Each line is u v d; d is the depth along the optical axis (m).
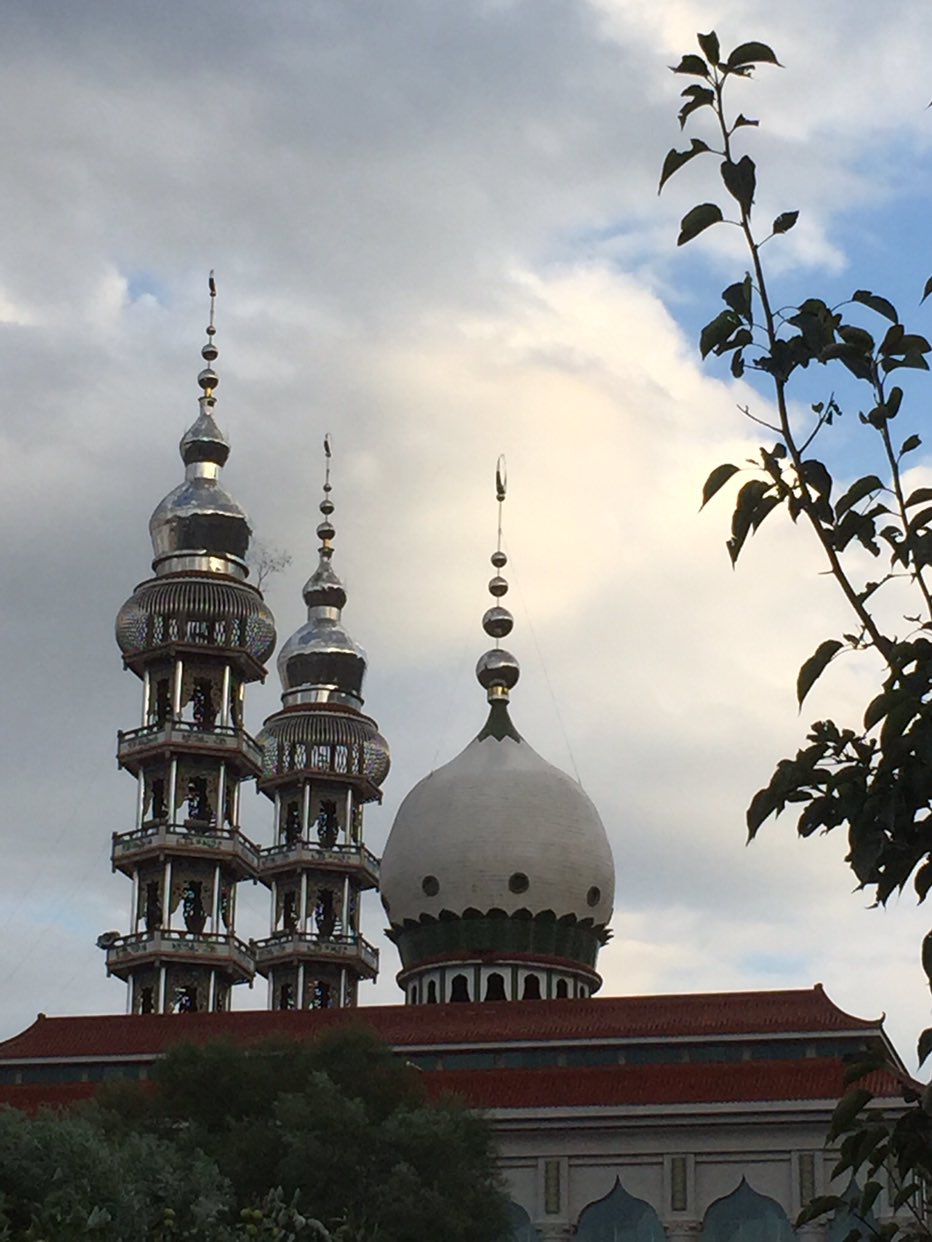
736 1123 87.06
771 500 20.81
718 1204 86.50
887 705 19.88
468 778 109.62
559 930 108.06
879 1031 89.94
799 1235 84.81
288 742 137.75
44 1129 53.97
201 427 130.62
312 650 140.12
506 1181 80.88
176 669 124.06
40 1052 96.19
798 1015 91.94
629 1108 87.69
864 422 20.42
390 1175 75.44
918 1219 22.67
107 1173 53.19
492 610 117.50
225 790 123.44
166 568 126.62
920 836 20.20
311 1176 73.75
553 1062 92.31
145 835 121.00
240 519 127.81
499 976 106.56
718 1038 90.56
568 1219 87.19
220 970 119.31
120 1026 98.44
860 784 20.38
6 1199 51.03
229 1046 82.94
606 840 110.81
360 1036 83.62
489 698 114.62
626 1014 93.75
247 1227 50.88
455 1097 81.69
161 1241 52.25
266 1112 81.00
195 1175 56.56
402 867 109.50
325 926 134.75
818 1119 86.31
